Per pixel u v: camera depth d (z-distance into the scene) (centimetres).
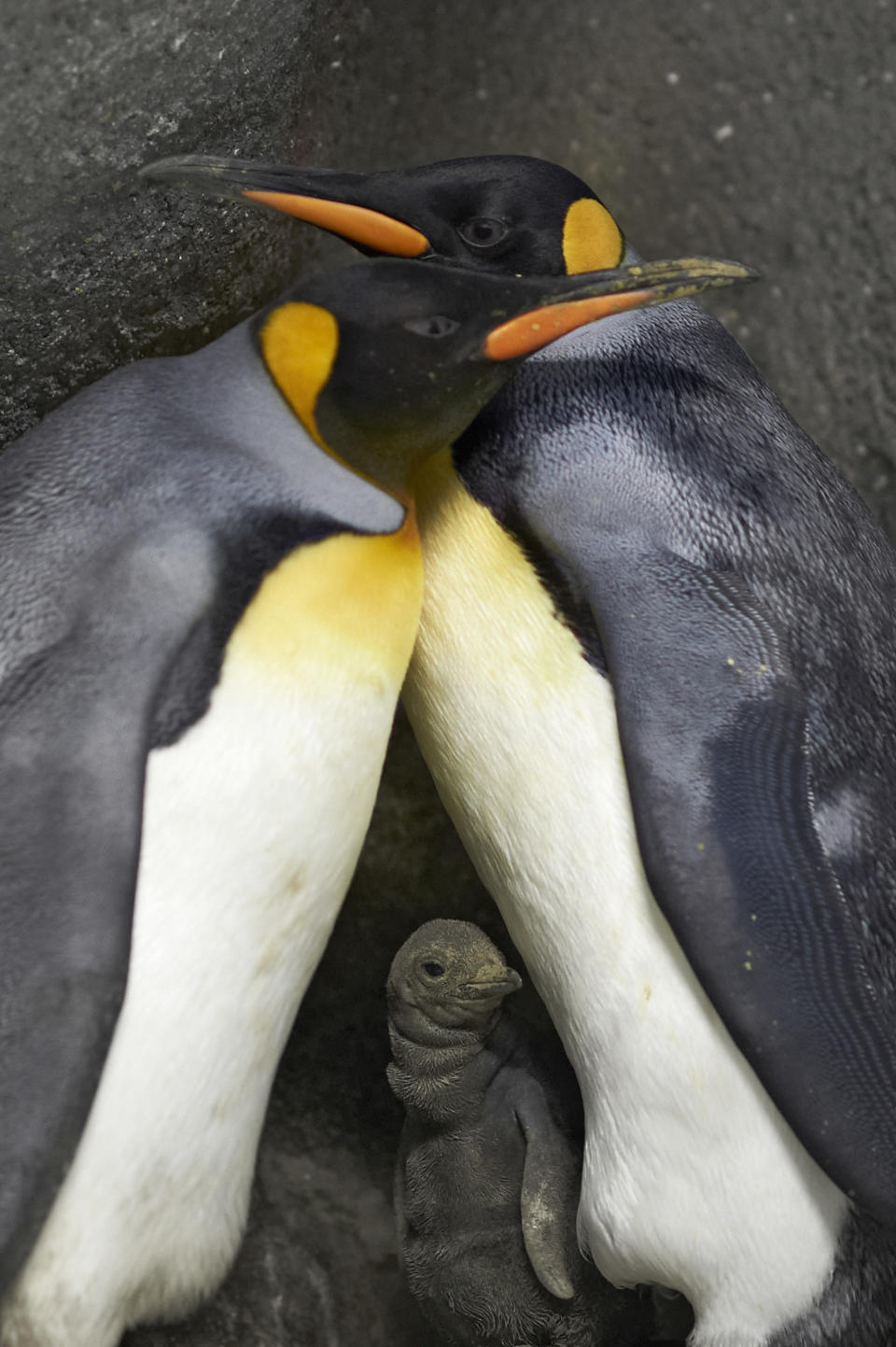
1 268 299
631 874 229
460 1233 268
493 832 249
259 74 327
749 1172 226
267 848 213
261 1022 221
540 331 223
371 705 220
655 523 240
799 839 222
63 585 209
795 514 254
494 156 257
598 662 235
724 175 388
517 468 243
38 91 291
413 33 382
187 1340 292
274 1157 344
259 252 335
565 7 394
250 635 209
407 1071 268
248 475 218
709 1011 224
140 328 318
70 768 198
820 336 377
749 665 229
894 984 236
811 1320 230
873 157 376
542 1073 272
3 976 193
